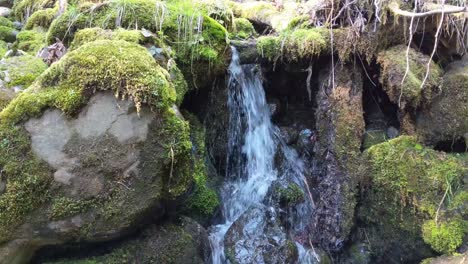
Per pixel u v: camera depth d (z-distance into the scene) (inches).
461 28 119.2
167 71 103.0
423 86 116.6
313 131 148.6
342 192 122.6
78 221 85.4
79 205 84.7
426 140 120.3
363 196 121.0
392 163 114.7
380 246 118.6
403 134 124.9
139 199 88.2
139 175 87.7
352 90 130.6
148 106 86.8
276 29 148.6
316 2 143.8
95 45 89.8
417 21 122.0
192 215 119.6
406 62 117.4
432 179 110.0
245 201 140.9
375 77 133.5
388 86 122.9
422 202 109.3
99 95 85.6
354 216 121.8
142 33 106.0
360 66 132.4
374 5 125.1
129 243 93.0
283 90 151.3
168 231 98.8
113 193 86.4
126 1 120.3
